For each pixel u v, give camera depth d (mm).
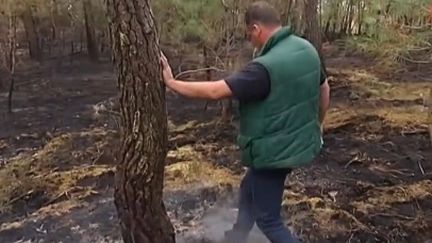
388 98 6637
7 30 7020
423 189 3906
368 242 3133
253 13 2447
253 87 2338
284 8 5781
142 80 2162
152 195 2301
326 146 4961
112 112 6062
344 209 3562
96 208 3672
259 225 2598
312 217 3418
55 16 9312
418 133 5273
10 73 6922
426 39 3730
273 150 2436
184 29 5320
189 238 3119
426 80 7152
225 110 5586
